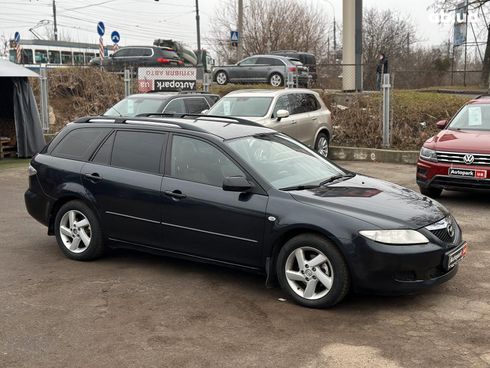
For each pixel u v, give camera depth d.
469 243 6.95
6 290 5.38
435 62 32.31
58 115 19.84
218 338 4.33
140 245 5.90
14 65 15.15
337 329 4.48
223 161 5.48
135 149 6.03
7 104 15.63
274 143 6.04
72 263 6.24
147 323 4.62
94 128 6.44
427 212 5.05
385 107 14.23
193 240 5.50
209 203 5.34
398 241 4.63
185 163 5.67
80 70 21.36
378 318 4.69
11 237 7.36
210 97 15.01
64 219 6.38
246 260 5.23
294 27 39.22
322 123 13.67
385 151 13.84
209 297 5.20
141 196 5.76
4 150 15.41
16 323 4.62
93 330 4.48
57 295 5.25
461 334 4.36
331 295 4.77
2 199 9.99
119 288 5.43
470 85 30.55
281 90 12.96
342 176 5.96
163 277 5.75
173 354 4.07
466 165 8.70
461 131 9.57
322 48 40.62
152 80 17.73
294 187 5.29
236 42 31.75
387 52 38.94
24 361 3.98
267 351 4.10
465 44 32.56
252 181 5.26
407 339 4.28
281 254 5.02
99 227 6.12
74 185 6.23
